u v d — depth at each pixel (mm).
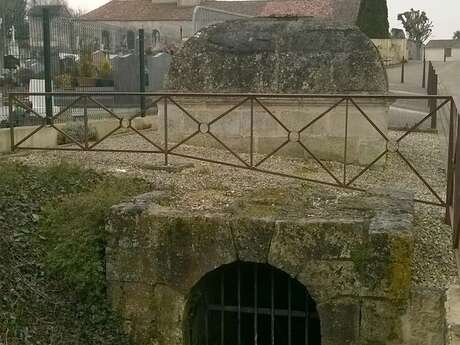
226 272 7059
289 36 9820
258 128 9828
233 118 9922
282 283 7133
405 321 5520
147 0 44000
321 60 9516
